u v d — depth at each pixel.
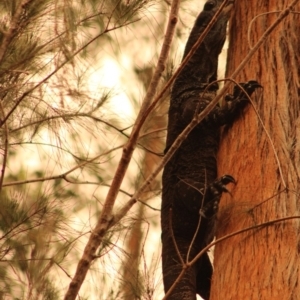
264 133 8.32
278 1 9.40
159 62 7.30
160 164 7.25
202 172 10.90
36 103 9.17
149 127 10.86
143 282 8.13
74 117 9.63
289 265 7.35
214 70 11.82
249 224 7.79
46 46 8.95
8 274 8.73
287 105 8.46
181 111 11.31
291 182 7.84
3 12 8.80
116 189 7.10
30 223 8.90
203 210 9.13
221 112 9.16
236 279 7.59
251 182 8.10
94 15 9.12
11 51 8.70
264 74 8.90
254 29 9.38
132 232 9.89
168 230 10.69
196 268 10.45
